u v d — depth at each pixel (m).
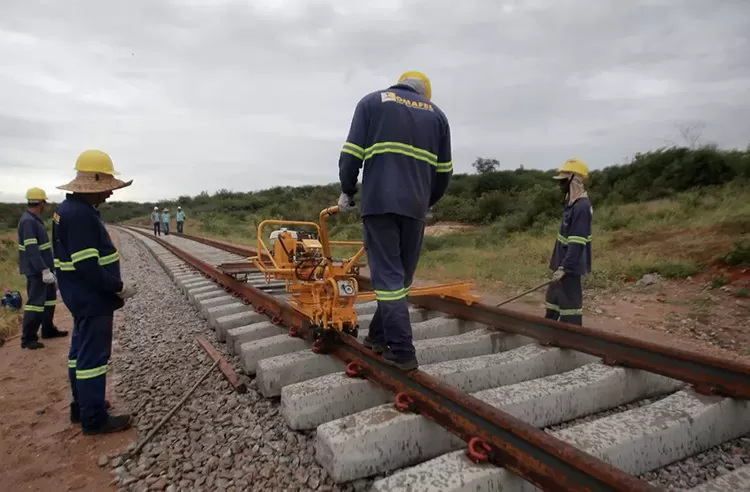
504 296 8.38
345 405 3.31
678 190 17.08
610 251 10.42
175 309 7.70
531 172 40.97
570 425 3.26
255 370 4.30
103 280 3.38
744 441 3.06
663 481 2.63
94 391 3.45
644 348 3.55
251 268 7.50
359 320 5.63
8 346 6.26
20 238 6.02
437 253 14.14
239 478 2.76
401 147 2.99
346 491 2.61
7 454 3.28
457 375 3.59
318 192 49.16
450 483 2.21
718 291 7.13
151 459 3.05
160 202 78.31
